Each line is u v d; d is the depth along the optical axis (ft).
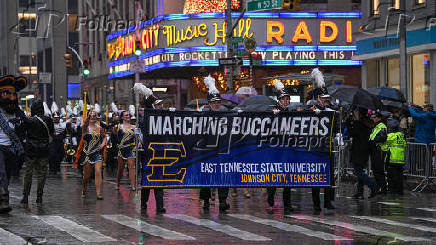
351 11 142.20
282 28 133.28
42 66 362.12
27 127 49.57
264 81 137.80
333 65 134.10
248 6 86.22
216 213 43.93
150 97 45.55
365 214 43.78
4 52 420.36
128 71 156.25
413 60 98.89
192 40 133.59
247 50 88.48
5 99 45.29
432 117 62.34
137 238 33.47
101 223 38.63
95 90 237.86
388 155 58.03
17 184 68.44
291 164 45.80
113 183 69.77
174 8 157.48
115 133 87.30
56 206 47.88
